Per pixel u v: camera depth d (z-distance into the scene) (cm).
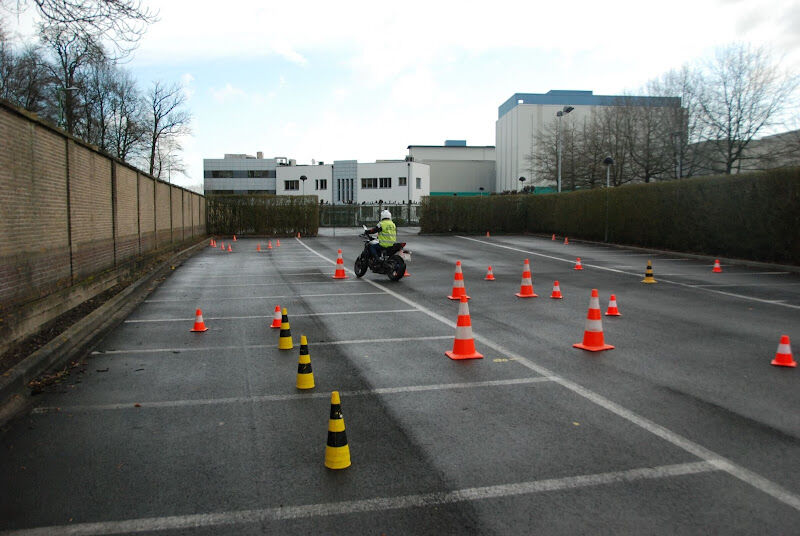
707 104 3544
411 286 1479
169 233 2422
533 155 7400
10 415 554
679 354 769
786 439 484
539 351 789
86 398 603
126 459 454
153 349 816
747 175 2005
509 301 1226
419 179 8394
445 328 951
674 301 1215
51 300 920
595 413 547
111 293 1245
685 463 438
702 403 573
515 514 368
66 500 389
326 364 729
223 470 433
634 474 421
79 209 1117
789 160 3594
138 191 1741
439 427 515
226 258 2355
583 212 3294
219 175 10450
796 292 1338
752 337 871
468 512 371
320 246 3097
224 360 755
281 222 4069
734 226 2072
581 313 1081
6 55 2678
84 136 3728
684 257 2272
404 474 424
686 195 2356
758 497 387
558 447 469
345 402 585
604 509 372
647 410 555
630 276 1669
